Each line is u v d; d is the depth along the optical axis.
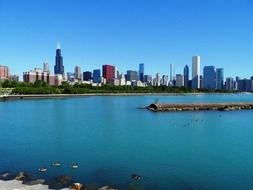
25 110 142.50
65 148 60.03
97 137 72.12
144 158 52.75
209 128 88.62
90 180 41.19
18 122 99.00
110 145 63.00
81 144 63.91
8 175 40.62
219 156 54.53
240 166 48.50
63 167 46.94
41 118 110.56
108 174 43.88
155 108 149.62
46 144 63.75
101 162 50.00
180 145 63.66
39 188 35.25
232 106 166.88
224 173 44.94
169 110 148.62
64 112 134.00
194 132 81.00
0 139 69.19
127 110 146.88
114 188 37.91
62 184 37.56
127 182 40.81
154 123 98.88
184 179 42.31
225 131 82.88
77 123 96.94
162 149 59.59
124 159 52.00
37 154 55.06
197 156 54.47
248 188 39.47
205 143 65.88
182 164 49.34
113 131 81.31
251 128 89.00
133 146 62.22
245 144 65.12
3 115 120.56
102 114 126.56
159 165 48.53
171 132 80.44
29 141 66.94
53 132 78.94
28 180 38.44
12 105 172.88
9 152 56.47
